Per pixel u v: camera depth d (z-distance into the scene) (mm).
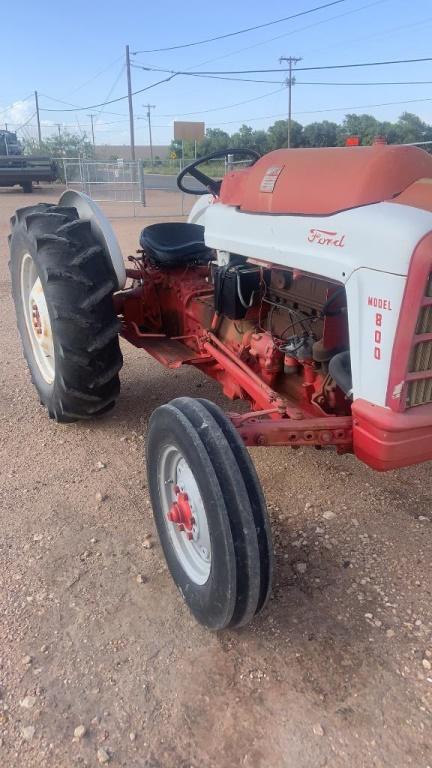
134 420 4227
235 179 3182
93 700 2139
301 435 2434
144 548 2926
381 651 2338
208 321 3709
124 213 18516
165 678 2229
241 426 2381
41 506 3244
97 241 3764
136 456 3758
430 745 1979
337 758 1941
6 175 24781
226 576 2096
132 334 4277
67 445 3885
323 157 2633
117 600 2596
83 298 3459
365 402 2303
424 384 2271
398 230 2096
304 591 2639
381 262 2143
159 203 22016
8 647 2348
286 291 2996
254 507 2111
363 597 2605
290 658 2312
